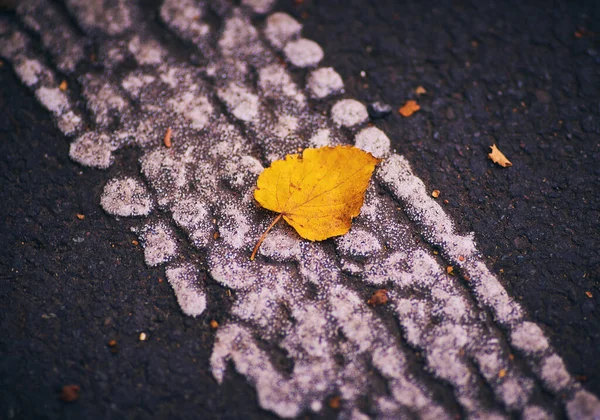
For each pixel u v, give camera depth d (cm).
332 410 68
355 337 69
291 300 70
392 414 68
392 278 71
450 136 75
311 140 74
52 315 70
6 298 70
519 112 75
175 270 71
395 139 75
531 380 68
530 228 72
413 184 73
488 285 71
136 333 69
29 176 74
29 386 68
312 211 71
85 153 74
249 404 68
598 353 69
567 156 74
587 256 71
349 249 71
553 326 70
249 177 73
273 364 69
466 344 69
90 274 71
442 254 71
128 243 72
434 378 68
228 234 72
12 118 75
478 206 73
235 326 70
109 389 68
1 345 69
